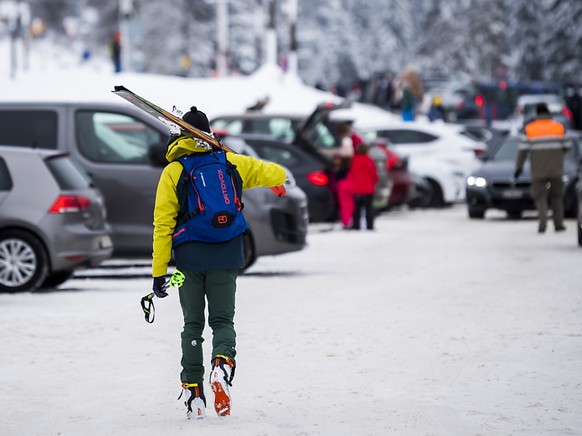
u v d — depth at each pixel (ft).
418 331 84.64
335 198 178.81
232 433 54.95
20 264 112.06
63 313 96.07
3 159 113.29
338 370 70.74
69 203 112.68
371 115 397.80
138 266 141.49
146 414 59.67
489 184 210.59
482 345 78.48
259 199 127.34
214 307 58.44
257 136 179.11
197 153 58.29
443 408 60.13
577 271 122.31
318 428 55.93
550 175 173.27
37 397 64.08
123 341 82.28
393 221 212.02
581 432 54.65
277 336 83.15
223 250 57.82
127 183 129.59
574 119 413.39
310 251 154.81
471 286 111.65
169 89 366.63
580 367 70.64
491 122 460.55
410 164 249.96
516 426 56.03
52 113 133.49
